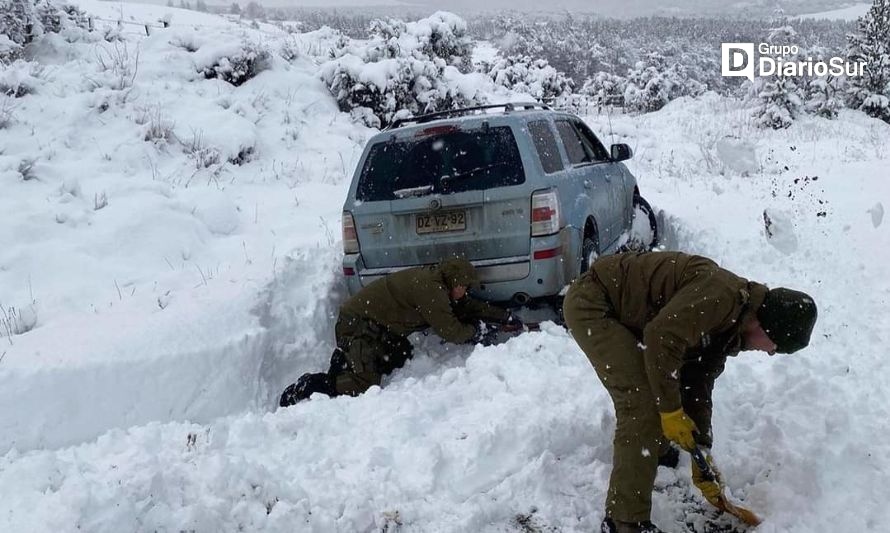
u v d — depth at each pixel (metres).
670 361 2.80
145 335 5.19
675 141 15.84
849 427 3.66
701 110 21.73
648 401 2.97
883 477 3.28
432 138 5.46
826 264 6.36
